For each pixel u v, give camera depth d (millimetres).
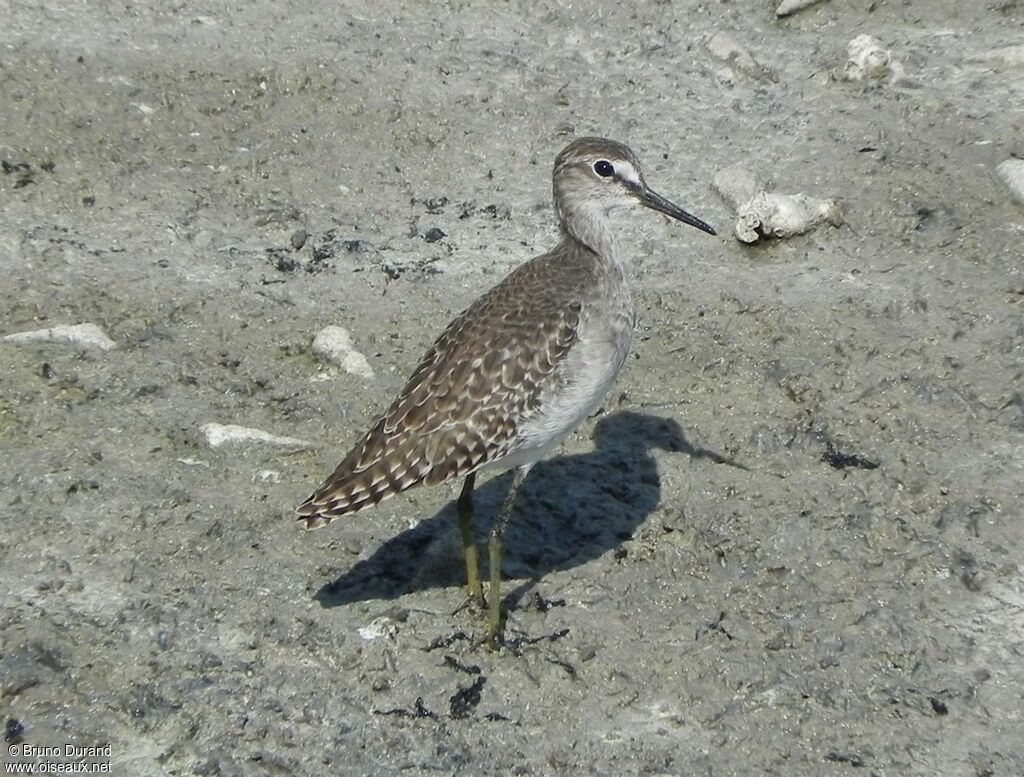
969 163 16609
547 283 10836
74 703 9969
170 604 10852
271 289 14844
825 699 10242
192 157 16641
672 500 12180
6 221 15367
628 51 19188
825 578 11383
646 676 10406
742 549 11617
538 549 11680
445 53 18797
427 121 17469
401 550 11578
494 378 10344
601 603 11086
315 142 17047
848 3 20016
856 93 18188
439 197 16516
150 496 11891
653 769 9680
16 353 13430
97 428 12641
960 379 13719
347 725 9945
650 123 17719
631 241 15891
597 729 9992
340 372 13680
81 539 11391
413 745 9805
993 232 15656
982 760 9750
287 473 12305
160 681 10172
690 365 14008
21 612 10617
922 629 10891
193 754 9695
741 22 19922
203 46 18203
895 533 11828
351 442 12773
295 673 10328
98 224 15547
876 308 14664
